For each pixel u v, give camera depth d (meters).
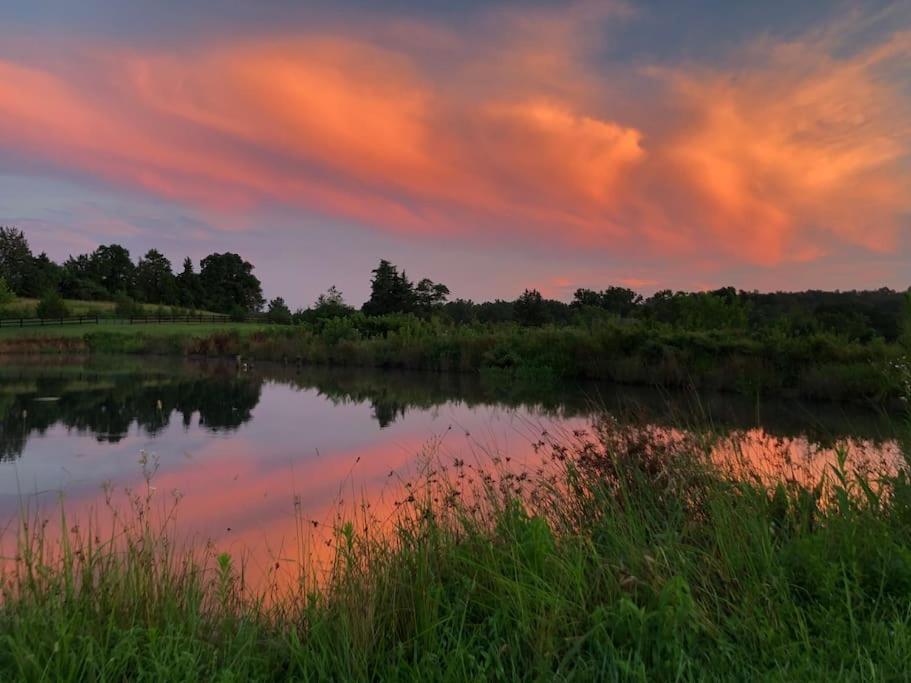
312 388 23.77
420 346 34.78
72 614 3.08
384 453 10.66
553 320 52.03
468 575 3.61
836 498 4.17
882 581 3.12
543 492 5.08
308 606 3.44
